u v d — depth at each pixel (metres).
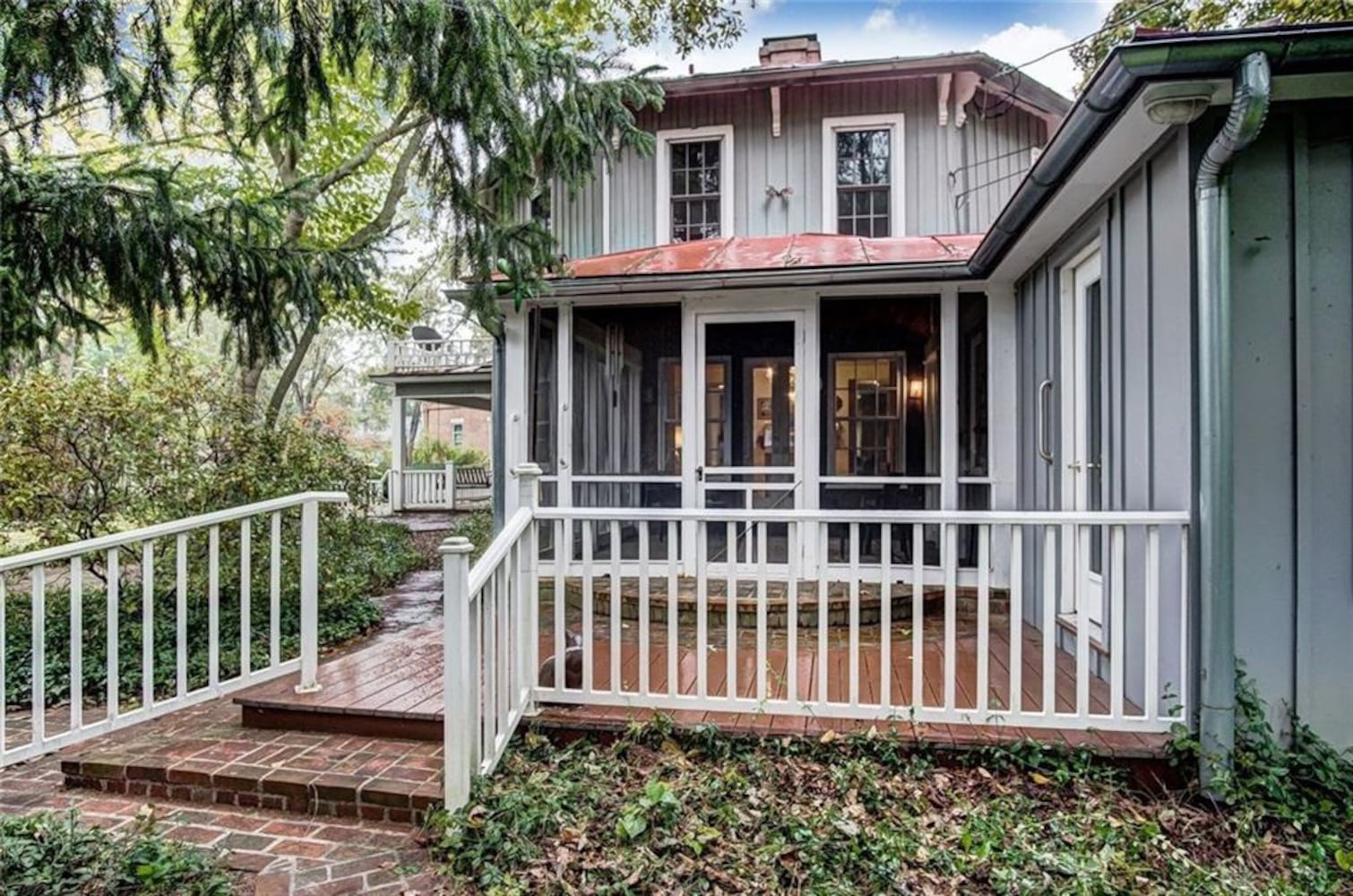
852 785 2.76
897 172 7.66
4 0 2.91
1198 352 2.81
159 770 2.91
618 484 6.16
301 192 5.12
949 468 5.63
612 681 3.21
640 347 6.19
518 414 6.19
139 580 5.41
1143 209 3.23
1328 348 2.84
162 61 3.37
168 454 5.27
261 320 4.85
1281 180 2.85
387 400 29.81
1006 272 5.21
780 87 7.66
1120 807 2.66
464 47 3.55
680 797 2.67
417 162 4.59
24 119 3.40
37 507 5.03
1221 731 2.68
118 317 4.87
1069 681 3.62
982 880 2.27
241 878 2.33
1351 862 2.28
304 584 3.49
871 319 6.01
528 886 2.23
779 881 2.25
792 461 5.86
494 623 2.81
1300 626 2.82
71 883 2.22
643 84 5.88
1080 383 4.28
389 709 3.24
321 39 3.41
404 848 2.52
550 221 7.94
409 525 12.62
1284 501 2.84
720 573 5.76
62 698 4.17
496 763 2.81
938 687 3.53
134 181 4.04
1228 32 2.40
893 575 5.59
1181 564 2.84
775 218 7.83
